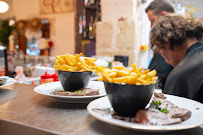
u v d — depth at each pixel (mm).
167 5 2152
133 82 555
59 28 4258
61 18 4191
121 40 2789
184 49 1276
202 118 554
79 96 740
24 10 4684
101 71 625
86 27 3473
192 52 1178
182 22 1241
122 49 2799
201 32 1247
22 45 4820
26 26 4691
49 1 4289
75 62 840
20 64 3084
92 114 538
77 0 3908
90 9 3518
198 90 1064
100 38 2969
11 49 4680
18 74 2062
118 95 570
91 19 3564
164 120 500
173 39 1242
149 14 2240
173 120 501
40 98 862
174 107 604
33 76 1758
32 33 4617
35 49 4625
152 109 594
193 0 3779
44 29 4492
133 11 2732
